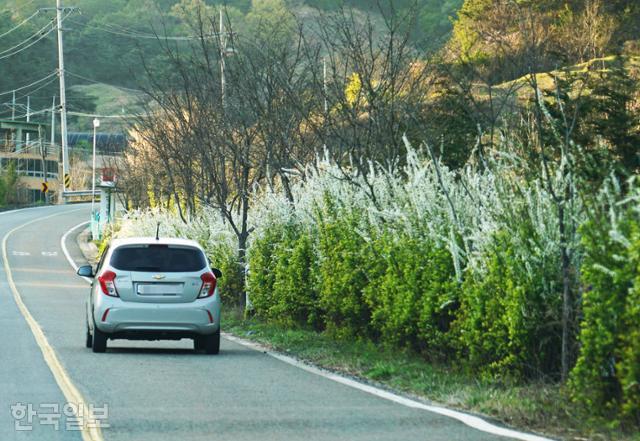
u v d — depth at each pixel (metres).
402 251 23.09
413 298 22.27
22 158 183.75
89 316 26.81
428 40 34.44
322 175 30.53
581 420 15.45
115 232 83.38
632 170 22.03
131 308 25.81
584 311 15.52
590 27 48.56
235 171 41.41
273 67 39.44
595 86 23.52
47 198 164.88
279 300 33.25
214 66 45.53
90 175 169.88
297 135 40.53
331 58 33.34
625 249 15.03
